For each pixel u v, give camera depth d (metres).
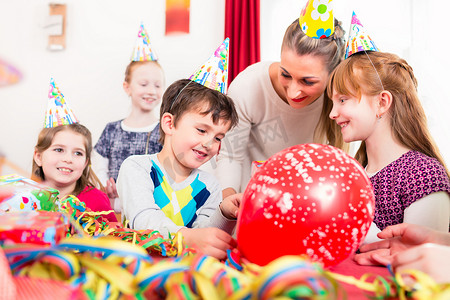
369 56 1.00
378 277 0.40
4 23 2.92
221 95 1.04
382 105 0.98
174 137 1.03
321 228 0.46
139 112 2.54
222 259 0.61
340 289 0.33
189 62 2.96
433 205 0.89
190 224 1.04
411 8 2.71
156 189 1.02
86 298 0.30
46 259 0.34
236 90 1.47
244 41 2.70
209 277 0.33
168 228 0.77
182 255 0.54
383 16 2.72
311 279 0.28
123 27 2.97
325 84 1.14
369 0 2.72
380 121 0.99
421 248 0.45
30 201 0.62
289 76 1.16
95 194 1.48
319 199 0.46
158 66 2.56
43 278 0.33
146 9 2.96
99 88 2.95
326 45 1.09
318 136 1.40
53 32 2.92
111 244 0.35
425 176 0.92
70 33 2.95
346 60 1.02
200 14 2.96
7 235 0.41
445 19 2.65
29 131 2.93
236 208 0.73
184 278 0.32
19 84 2.92
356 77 0.96
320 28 1.07
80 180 1.56
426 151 1.01
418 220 0.89
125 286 0.32
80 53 2.95
